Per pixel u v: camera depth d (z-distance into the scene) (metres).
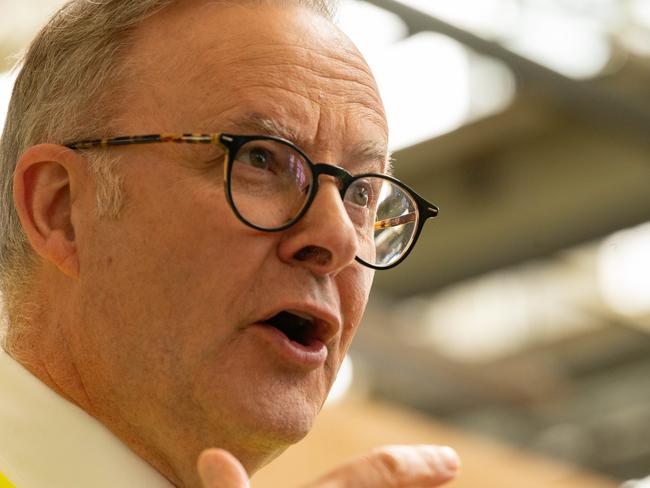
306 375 2.53
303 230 2.51
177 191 2.54
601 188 11.63
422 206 2.80
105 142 2.60
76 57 2.72
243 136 2.53
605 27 9.91
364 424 9.11
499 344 13.30
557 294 13.17
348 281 2.65
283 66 2.62
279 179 2.55
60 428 2.52
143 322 2.53
